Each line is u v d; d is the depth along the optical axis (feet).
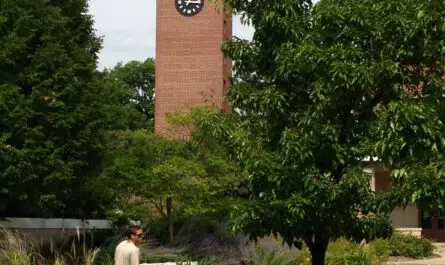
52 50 60.23
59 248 59.47
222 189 74.28
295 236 31.24
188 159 80.48
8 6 59.36
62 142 60.90
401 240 87.51
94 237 70.69
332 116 29.07
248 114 33.19
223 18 173.99
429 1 27.27
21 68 59.47
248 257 56.24
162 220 79.10
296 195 28.60
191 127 88.02
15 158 55.47
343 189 27.94
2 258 42.96
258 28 32.60
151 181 76.48
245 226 30.94
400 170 26.03
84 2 73.31
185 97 171.94
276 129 31.12
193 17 173.37
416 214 123.54
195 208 73.67
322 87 28.53
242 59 33.60
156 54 174.19
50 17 62.49
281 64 29.91
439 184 25.13
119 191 78.07
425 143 25.68
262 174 29.60
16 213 67.97
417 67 29.35
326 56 28.04
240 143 31.30
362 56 28.14
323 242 32.07
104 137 67.82
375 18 28.58
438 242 121.90
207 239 64.95
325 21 29.14
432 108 26.89
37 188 58.85
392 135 25.88
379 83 28.68
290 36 31.58
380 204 27.76
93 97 65.16
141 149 79.51
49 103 59.06
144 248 66.44
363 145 27.99
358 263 68.28
